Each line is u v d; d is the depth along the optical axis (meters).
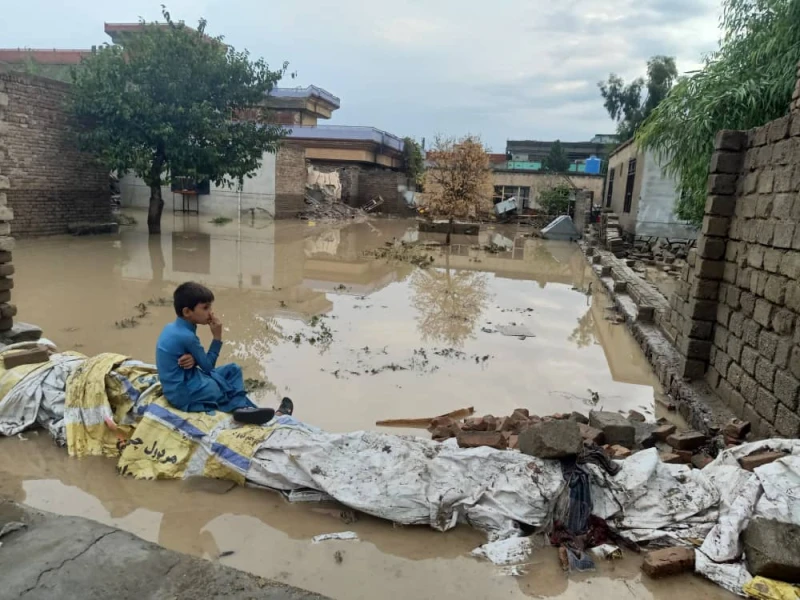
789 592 3.00
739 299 5.74
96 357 4.86
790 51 9.26
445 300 11.30
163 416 4.29
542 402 6.25
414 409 5.79
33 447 4.51
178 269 12.90
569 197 33.97
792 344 4.61
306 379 6.44
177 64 16.56
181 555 2.94
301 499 3.89
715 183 6.16
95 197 18.22
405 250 18.94
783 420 4.68
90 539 3.01
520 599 3.04
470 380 6.75
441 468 3.88
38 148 15.94
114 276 11.66
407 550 3.43
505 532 3.55
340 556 3.33
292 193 28.58
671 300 8.09
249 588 2.72
